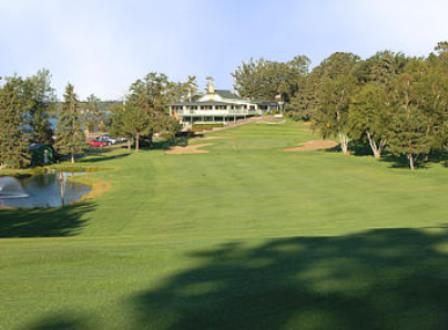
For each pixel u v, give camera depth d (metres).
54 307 7.77
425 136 46.25
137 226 25.33
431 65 63.22
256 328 6.75
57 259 11.40
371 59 118.12
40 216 28.67
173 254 11.82
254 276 9.35
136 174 49.94
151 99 94.75
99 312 7.50
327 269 9.67
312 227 22.39
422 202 28.83
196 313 7.35
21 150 60.41
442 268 9.45
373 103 57.16
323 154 65.75
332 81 66.88
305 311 7.31
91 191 40.84
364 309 7.32
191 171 50.44
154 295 8.28
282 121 119.19
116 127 80.19
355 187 36.28
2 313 7.55
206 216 27.44
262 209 28.88
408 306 7.36
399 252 11.13
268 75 158.88
